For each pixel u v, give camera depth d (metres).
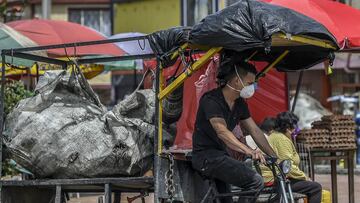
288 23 7.99
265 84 14.94
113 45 16.91
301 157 13.19
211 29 8.05
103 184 9.12
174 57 8.72
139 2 33.91
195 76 12.42
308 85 34.88
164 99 9.24
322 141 13.23
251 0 8.28
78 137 9.16
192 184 9.11
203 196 9.06
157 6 32.91
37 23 17.14
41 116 9.30
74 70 9.80
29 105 9.59
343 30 11.93
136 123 9.34
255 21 7.91
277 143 10.85
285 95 15.01
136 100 9.62
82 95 9.77
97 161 9.08
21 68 13.78
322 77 34.84
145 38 8.89
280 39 8.19
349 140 13.35
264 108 14.98
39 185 9.26
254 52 8.81
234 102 8.61
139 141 9.23
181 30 8.59
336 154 15.21
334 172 13.53
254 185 8.33
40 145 9.18
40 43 16.03
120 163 9.11
